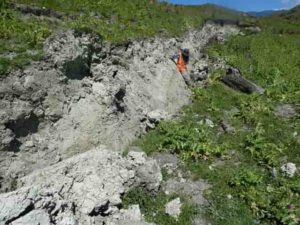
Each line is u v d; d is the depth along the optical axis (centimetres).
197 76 2750
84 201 1356
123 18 2448
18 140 1445
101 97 1789
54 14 1964
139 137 1911
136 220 1370
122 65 2095
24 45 1634
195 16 3412
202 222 1466
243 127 2278
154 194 1532
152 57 2391
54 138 1552
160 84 2331
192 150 1833
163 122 2003
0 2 1784
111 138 1738
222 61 3222
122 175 1507
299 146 2103
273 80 3166
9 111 1427
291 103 2795
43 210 1146
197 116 2288
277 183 1766
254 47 3697
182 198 1540
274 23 4669
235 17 4075
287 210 1558
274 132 2236
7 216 1081
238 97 2670
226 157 1891
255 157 1942
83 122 1667
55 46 1700
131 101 1994
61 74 1670
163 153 1812
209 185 1658
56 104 1605
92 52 1916
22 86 1498
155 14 2884
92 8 2311
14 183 1352
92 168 1461
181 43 2856
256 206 1573
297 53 3869
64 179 1377
